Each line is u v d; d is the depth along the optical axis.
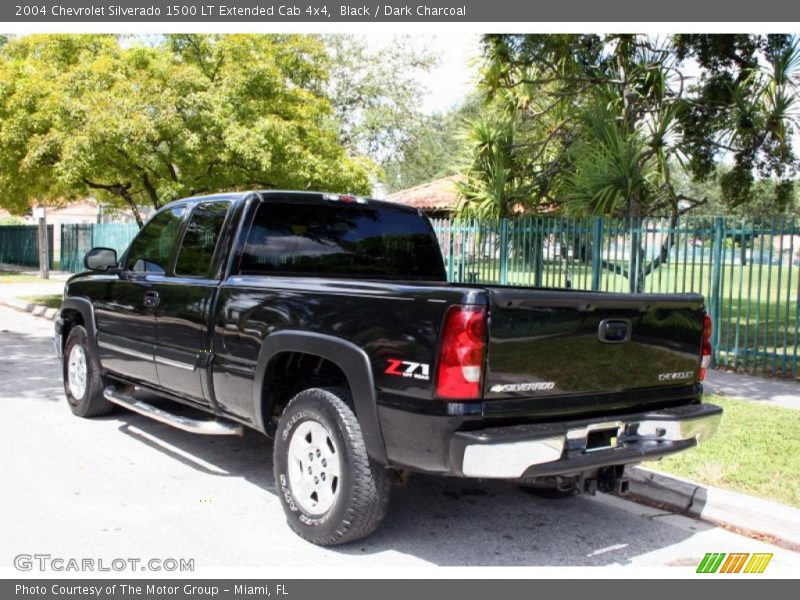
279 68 14.93
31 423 6.71
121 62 13.52
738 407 7.68
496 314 3.58
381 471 3.99
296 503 4.30
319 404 4.16
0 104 14.58
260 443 6.31
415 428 3.67
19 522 4.43
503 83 13.52
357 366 3.92
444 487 5.38
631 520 4.82
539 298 3.69
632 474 5.28
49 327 13.66
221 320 4.89
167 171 13.92
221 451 6.05
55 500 4.80
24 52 16.36
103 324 6.41
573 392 3.89
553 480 4.16
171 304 5.41
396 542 4.33
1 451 5.85
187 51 14.33
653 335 4.23
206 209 5.47
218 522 4.53
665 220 11.07
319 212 5.40
